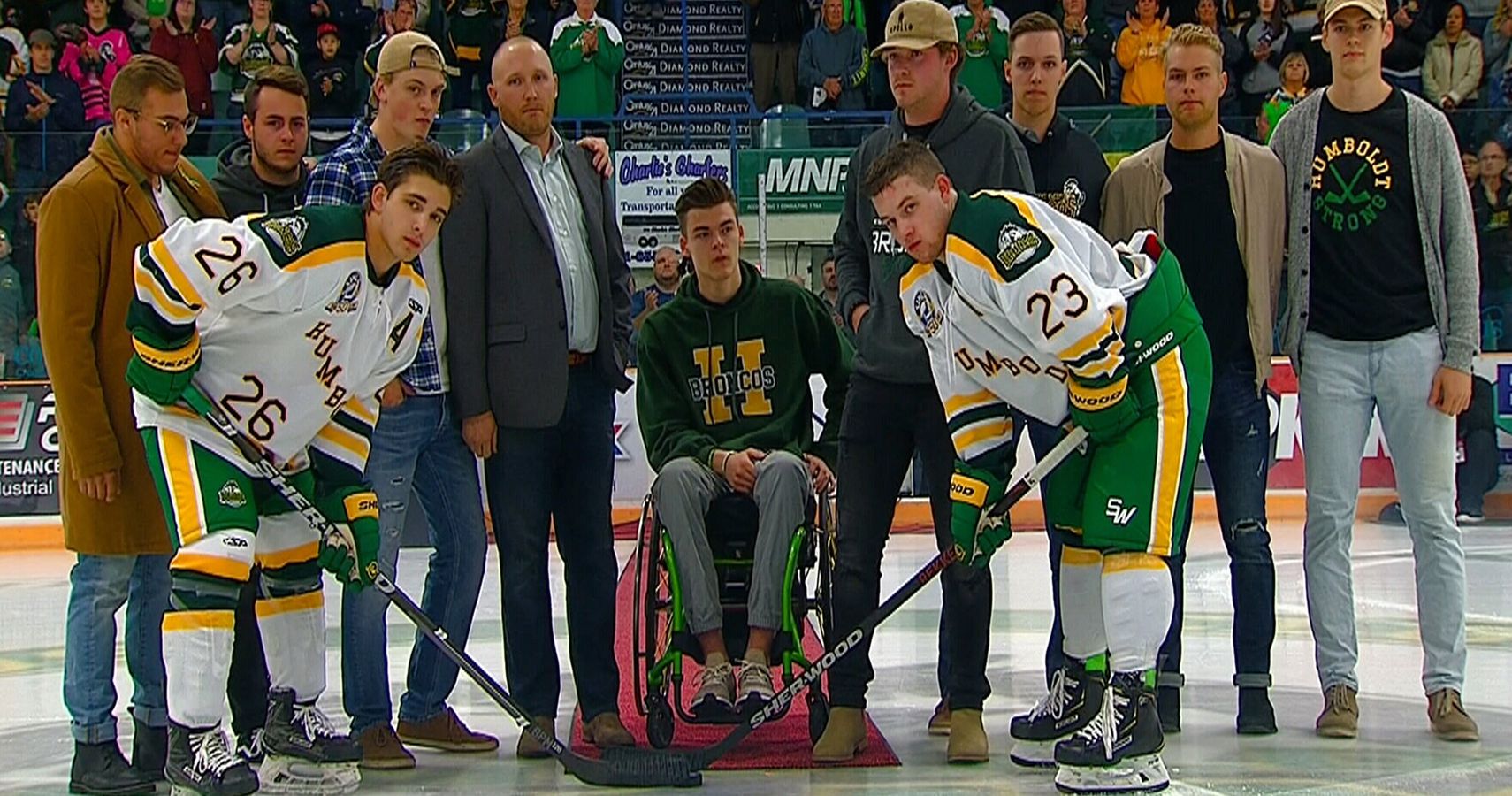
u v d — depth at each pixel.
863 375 3.98
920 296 3.56
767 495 3.96
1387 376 4.09
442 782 3.69
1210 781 3.52
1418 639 5.54
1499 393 10.17
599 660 4.02
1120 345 3.29
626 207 10.52
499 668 5.35
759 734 4.23
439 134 10.28
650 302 9.95
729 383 4.34
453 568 4.07
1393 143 4.09
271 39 11.91
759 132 10.59
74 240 3.48
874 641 5.84
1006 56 11.97
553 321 3.92
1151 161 4.18
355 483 3.54
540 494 3.96
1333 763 3.69
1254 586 4.07
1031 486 3.55
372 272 3.35
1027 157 4.09
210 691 3.27
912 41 3.96
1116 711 3.41
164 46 11.73
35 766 3.89
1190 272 4.12
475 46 12.40
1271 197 4.12
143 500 3.59
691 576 3.96
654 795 3.52
